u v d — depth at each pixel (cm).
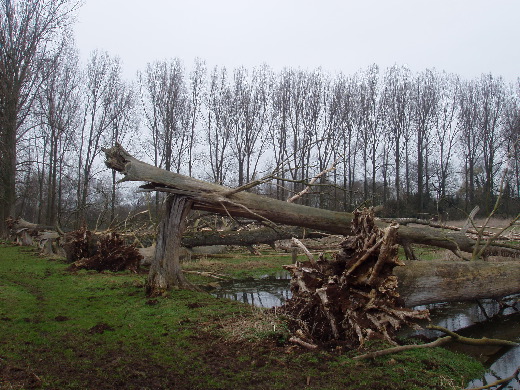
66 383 363
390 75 3128
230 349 457
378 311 504
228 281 1023
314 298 507
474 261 673
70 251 1112
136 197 2186
